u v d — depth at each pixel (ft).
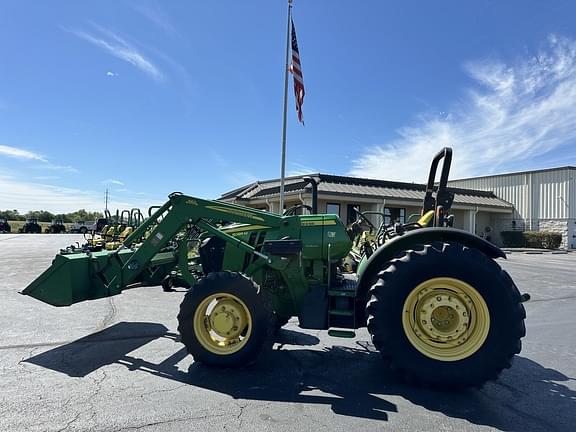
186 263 14.57
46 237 117.19
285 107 41.09
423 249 11.15
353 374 11.96
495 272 10.58
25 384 10.91
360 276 12.14
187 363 12.75
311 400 10.09
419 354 10.71
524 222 84.43
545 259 58.08
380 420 9.04
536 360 13.61
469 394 10.59
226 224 16.47
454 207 76.38
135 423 8.75
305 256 13.52
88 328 16.92
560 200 78.79
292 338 15.79
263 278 14.03
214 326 12.44
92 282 15.19
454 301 10.79
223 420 8.95
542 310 22.25
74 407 9.51
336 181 66.18
